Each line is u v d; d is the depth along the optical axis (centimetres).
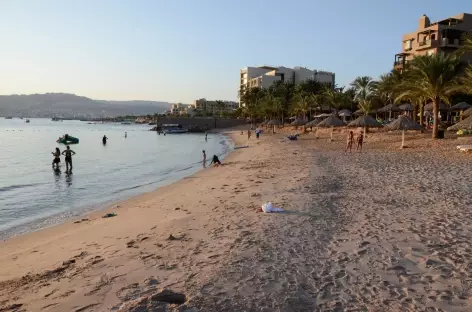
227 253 802
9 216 1561
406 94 3559
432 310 537
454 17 6344
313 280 650
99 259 831
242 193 1592
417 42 6381
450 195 1295
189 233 995
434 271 668
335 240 860
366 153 3045
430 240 830
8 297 640
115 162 3841
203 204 1432
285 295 594
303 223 1014
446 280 631
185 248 861
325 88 8600
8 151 5072
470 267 679
